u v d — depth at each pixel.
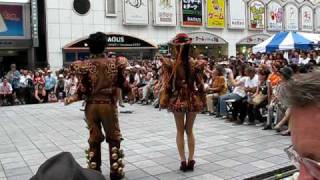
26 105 17.38
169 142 8.03
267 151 7.02
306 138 1.13
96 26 22.53
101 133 5.51
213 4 26.14
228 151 7.09
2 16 21.05
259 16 28.25
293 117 1.17
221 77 11.47
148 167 6.21
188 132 5.93
